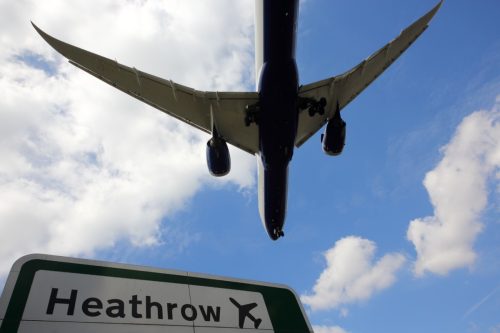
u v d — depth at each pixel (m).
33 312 3.14
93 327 3.27
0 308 3.06
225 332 3.81
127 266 3.81
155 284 3.81
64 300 3.31
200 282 4.06
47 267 3.45
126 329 3.38
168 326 3.57
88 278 3.54
